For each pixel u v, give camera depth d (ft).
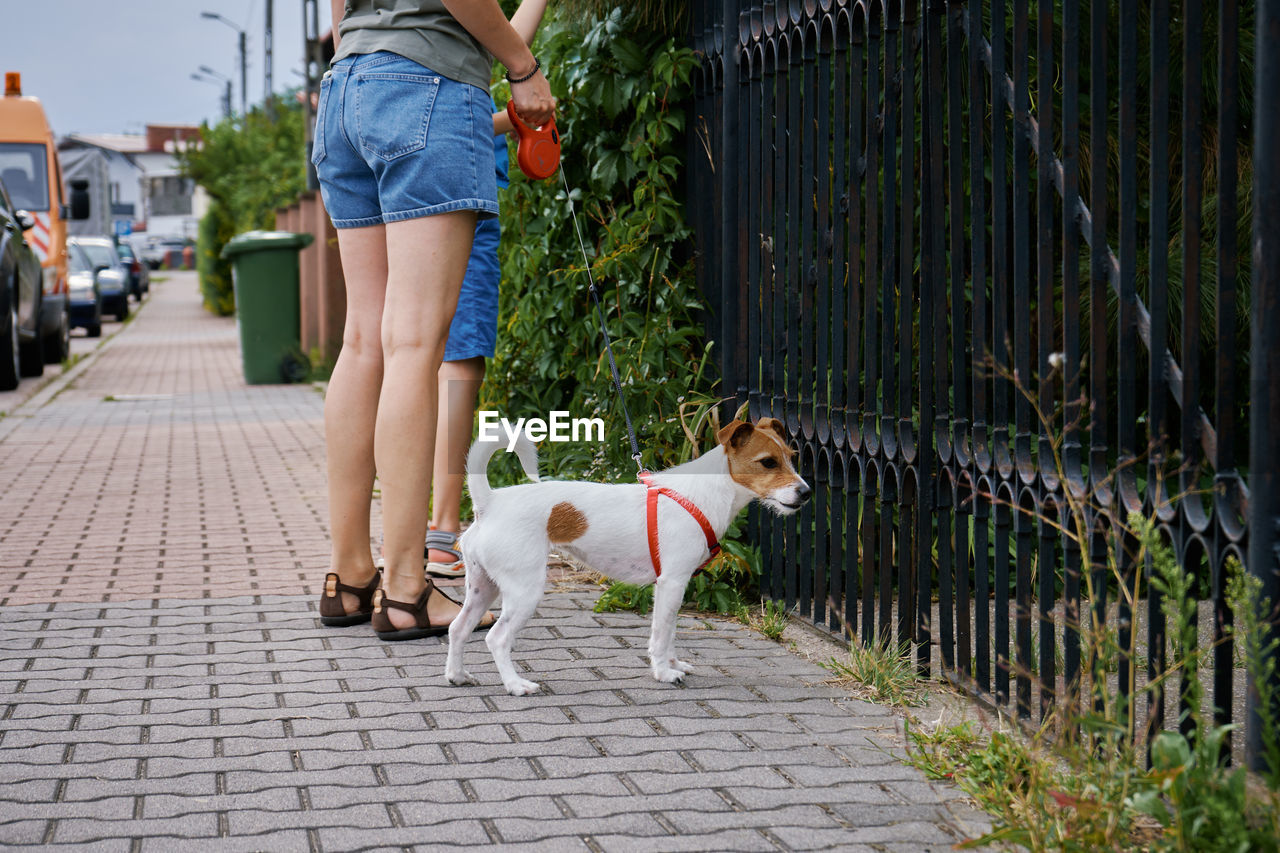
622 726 11.50
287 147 110.11
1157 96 9.13
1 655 13.66
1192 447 9.09
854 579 14.07
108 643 14.21
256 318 50.70
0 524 21.66
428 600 14.60
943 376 12.30
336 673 13.17
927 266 12.46
